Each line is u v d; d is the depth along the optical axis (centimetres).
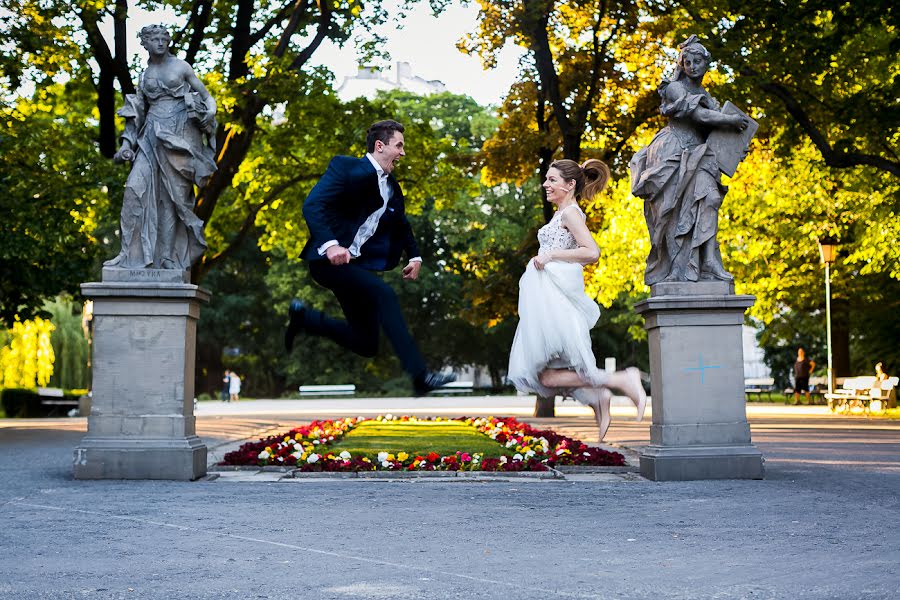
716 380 1124
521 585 507
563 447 1252
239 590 496
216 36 2630
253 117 2392
